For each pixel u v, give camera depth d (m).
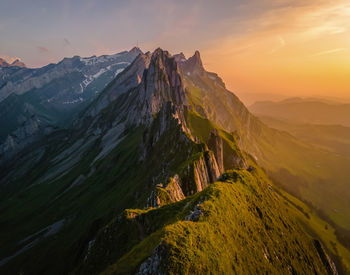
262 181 71.75
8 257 126.75
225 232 37.72
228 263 32.53
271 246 47.25
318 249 64.81
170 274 25.81
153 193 62.50
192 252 28.88
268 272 39.62
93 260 46.06
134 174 139.62
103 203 131.88
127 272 29.84
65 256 106.31
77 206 156.88
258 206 55.72
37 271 106.00
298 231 63.88
